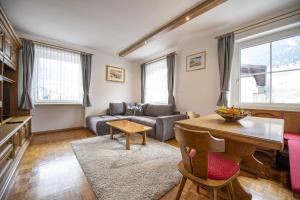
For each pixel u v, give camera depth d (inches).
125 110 182.7
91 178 66.1
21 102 122.0
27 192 56.6
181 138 41.6
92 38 137.1
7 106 109.7
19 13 95.6
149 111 170.2
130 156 90.4
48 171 72.7
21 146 91.7
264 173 71.4
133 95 211.3
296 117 84.7
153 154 93.8
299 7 83.9
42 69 136.3
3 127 72.6
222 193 56.2
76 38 137.0
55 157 89.2
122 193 56.2
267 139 36.7
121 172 71.5
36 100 133.8
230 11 91.2
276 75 95.6
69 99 153.9
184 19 97.0
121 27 115.4
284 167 75.4
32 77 128.3
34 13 95.7
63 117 154.4
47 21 106.3
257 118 69.9
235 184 53.9
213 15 95.9
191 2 84.5
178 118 132.6
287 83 91.5
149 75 193.5
